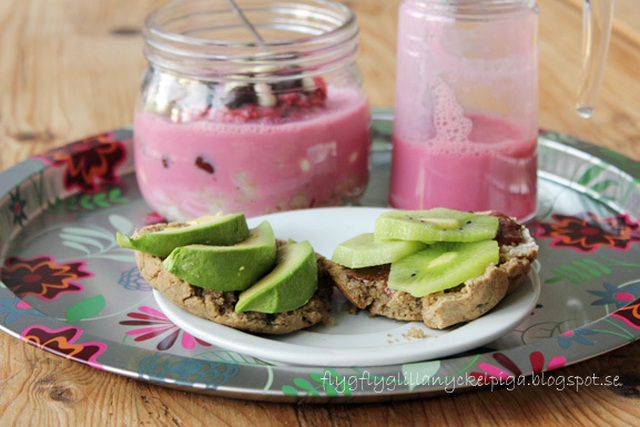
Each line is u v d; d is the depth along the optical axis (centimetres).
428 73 61
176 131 62
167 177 63
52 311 57
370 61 87
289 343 53
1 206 65
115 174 72
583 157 69
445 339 52
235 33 69
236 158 61
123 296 59
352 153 64
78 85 85
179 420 50
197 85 61
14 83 85
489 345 54
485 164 62
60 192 69
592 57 62
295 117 62
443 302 53
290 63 61
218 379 50
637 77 83
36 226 66
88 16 102
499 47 60
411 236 54
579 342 51
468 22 60
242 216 56
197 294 54
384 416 50
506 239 56
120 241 54
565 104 79
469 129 61
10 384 52
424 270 54
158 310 57
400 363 51
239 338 52
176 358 51
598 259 61
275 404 50
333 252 58
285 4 68
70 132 77
